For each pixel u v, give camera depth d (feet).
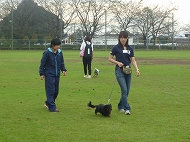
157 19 206.49
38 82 46.16
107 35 204.44
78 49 196.44
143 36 206.28
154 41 204.95
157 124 23.08
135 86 42.55
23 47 194.18
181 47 202.18
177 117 25.26
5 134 20.47
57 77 27.89
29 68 69.72
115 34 204.74
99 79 50.67
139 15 206.18
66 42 206.18
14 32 198.39
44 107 28.89
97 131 21.22
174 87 41.63
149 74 57.82
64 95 35.45
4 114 25.96
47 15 200.95
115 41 204.03
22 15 197.47
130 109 27.27
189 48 201.87
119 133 20.79
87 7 202.08
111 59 27.22
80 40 203.51
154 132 21.04
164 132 21.03
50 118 24.72
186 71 63.41
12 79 49.62
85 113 26.63
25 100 32.19
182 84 44.55
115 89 39.88
